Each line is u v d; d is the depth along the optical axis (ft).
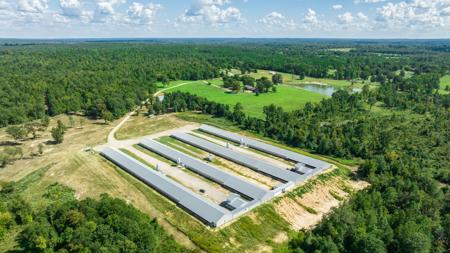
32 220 220.43
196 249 203.72
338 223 211.20
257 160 325.83
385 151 345.51
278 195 266.98
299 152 367.04
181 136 407.85
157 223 220.02
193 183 290.15
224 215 228.02
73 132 435.12
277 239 220.84
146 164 330.34
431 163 328.70
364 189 267.39
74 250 182.80
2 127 451.94
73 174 300.40
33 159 339.36
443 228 201.67
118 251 183.32
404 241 185.47
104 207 210.18
